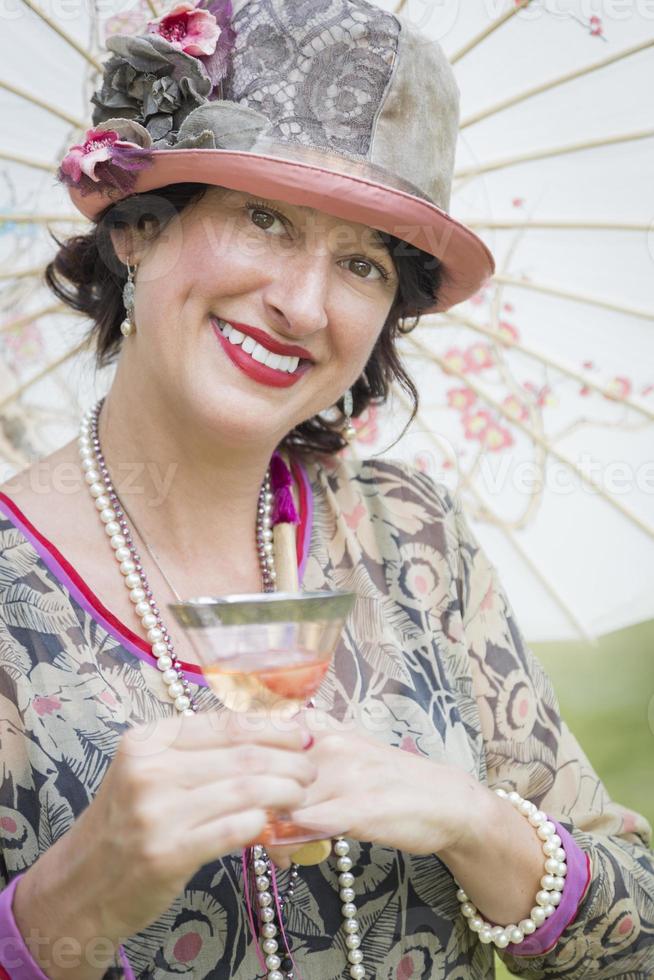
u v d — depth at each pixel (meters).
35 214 1.75
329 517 1.82
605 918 1.59
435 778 1.43
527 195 2.00
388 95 1.50
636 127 1.98
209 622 1.13
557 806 1.79
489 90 1.96
